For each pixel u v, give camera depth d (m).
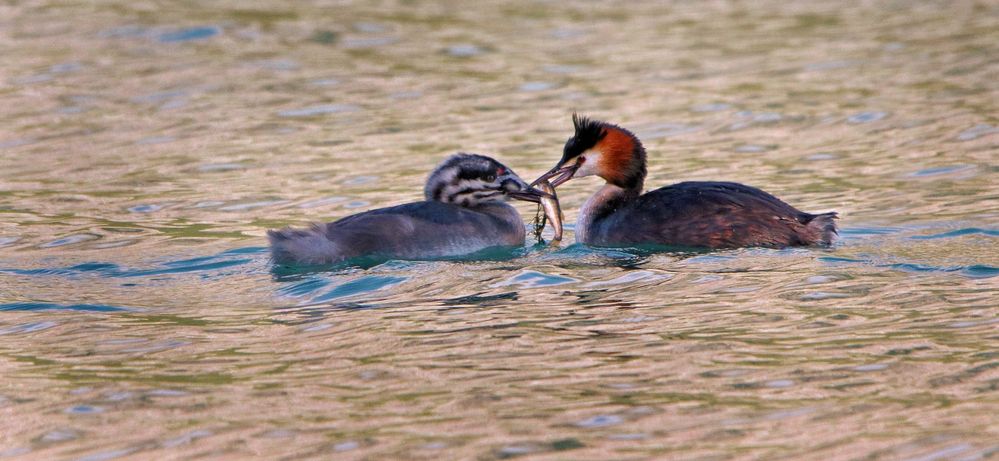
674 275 13.57
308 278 13.97
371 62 28.44
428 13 33.91
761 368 10.18
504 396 9.68
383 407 9.52
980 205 16.92
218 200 18.92
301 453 8.63
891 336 10.93
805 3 35.38
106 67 27.42
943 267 13.45
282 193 19.28
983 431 8.66
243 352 11.09
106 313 12.65
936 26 31.22
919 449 8.38
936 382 9.71
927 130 21.86
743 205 15.15
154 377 10.42
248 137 22.75
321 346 11.20
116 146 22.16
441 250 15.26
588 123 16.66
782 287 12.80
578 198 19.52
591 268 14.15
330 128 23.36
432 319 12.00
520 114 24.08
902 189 18.27
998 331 10.94
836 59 28.02
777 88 25.64
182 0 34.44
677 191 15.91
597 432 8.88
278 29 31.39
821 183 18.94
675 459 8.34
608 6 35.38
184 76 26.91
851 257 14.11
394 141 22.31
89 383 10.29
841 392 9.55
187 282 14.04
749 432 8.80
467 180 16.36
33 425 9.32
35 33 30.25
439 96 25.62
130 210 18.33
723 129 22.75
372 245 14.82
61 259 15.37
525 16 33.81
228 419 9.34
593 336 11.23
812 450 8.43
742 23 32.72
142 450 8.77
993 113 22.64
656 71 27.52
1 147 22.06
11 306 12.95
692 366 10.28
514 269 14.17
